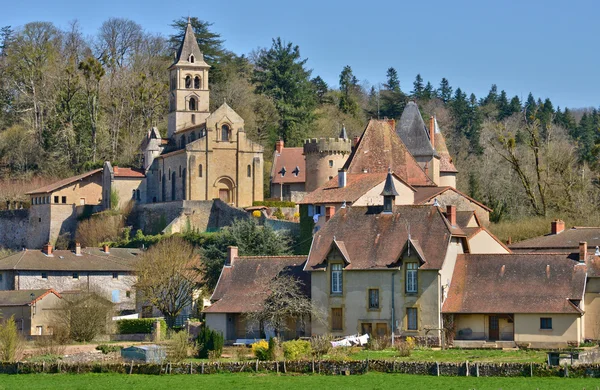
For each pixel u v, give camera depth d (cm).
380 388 7138
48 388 7588
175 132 18438
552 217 13662
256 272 10419
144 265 12256
